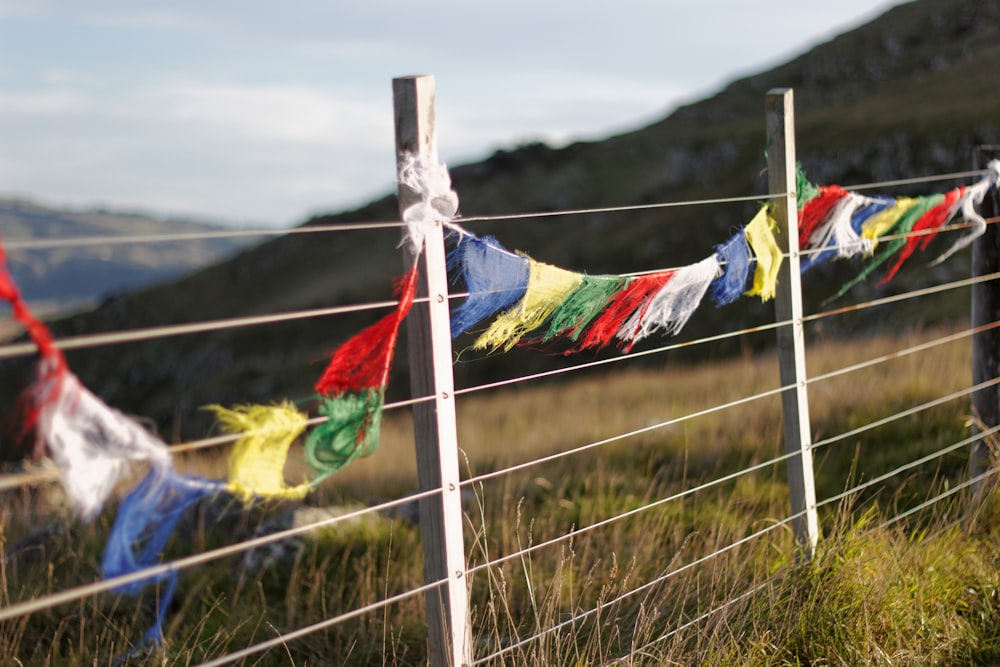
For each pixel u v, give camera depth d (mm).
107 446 1619
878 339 11391
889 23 99375
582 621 3572
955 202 4453
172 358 73938
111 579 1753
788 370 3770
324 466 2111
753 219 3473
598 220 71750
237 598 4020
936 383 7359
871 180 48938
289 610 3844
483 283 2445
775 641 3268
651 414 9445
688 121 99000
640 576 3986
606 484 5809
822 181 51312
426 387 2414
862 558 3611
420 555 4500
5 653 3461
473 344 2488
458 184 91062
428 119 2324
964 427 6129
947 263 28656
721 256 3209
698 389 11062
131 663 3377
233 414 1913
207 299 95188
